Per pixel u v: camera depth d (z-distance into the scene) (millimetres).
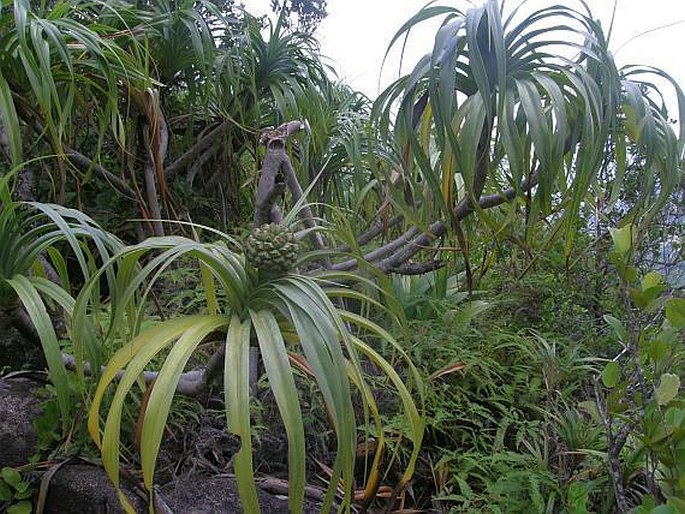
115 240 905
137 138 1797
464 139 1030
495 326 1923
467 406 1508
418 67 1114
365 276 1167
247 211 2393
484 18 1040
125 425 1150
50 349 772
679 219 2094
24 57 1112
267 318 687
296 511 612
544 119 1017
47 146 1772
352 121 2082
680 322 981
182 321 709
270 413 1344
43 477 1089
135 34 1664
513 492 1239
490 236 1442
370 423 1371
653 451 988
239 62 1880
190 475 1167
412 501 1343
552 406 1535
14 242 835
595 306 2141
